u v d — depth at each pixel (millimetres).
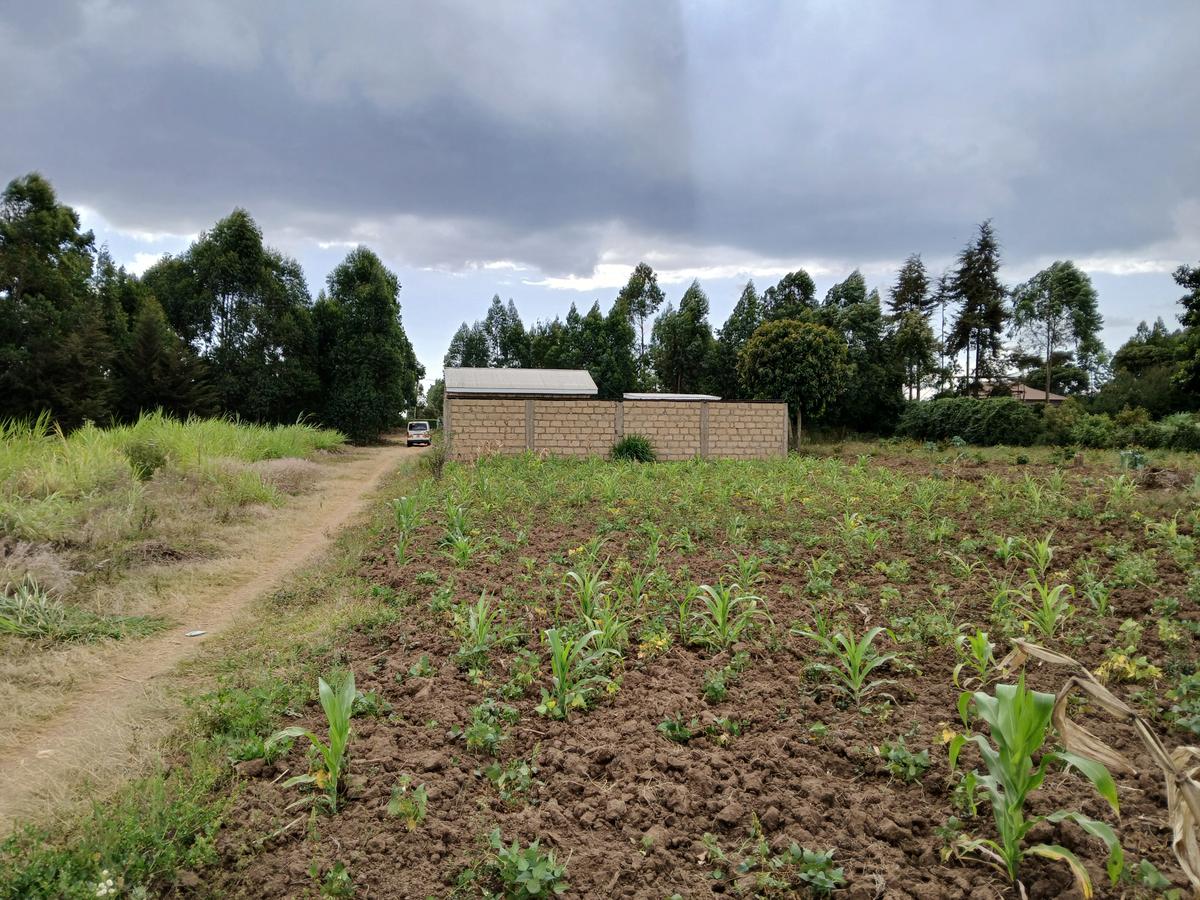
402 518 9117
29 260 25266
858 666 4020
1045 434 23125
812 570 6523
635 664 4617
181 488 11414
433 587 6590
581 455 18750
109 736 4035
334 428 37000
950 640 4746
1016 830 2543
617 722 3865
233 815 3113
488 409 18328
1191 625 4633
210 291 34062
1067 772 3166
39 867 2660
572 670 4227
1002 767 2607
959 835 2760
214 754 3660
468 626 5227
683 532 8328
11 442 11102
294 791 3281
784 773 3289
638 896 2547
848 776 3291
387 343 37594
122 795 3307
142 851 2820
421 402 82375
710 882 2627
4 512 7957
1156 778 3117
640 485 12297
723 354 39969
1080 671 2721
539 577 6738
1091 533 7867
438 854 2797
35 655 5219
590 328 44688
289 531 10234
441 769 3438
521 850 2787
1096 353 50031
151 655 5480
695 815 3039
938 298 41000
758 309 40281
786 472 14477
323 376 37969
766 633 5055
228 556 8438
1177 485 10969
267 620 6227
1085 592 5395
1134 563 5941
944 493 11148
